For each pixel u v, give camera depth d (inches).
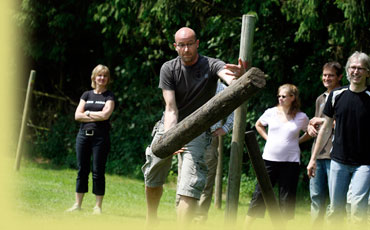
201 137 335.3
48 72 1034.1
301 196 696.4
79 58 1010.1
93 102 482.9
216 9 695.1
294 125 445.4
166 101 338.3
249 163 755.4
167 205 579.5
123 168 871.7
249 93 239.0
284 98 449.4
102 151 475.2
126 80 929.5
